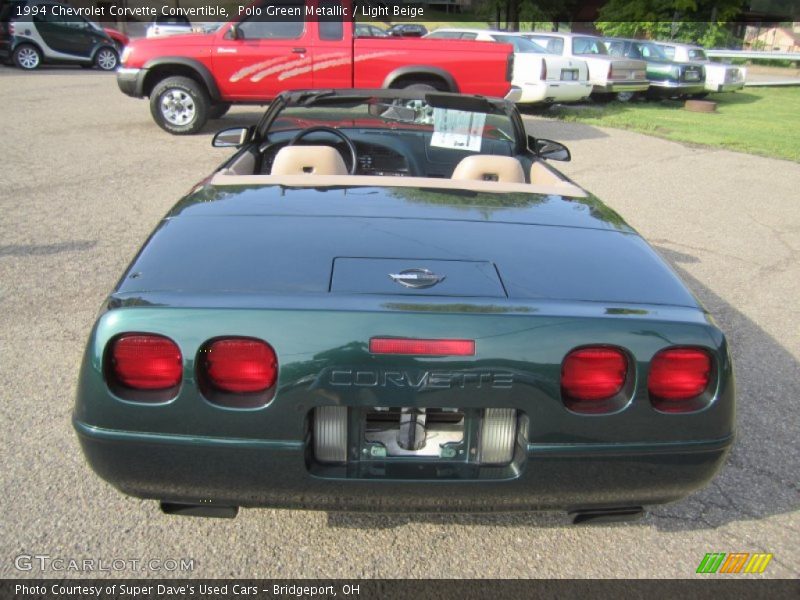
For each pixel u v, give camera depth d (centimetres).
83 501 242
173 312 177
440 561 226
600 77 1458
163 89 927
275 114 388
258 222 231
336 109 385
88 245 506
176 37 931
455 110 385
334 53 918
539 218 252
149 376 177
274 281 191
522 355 178
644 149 1042
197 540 229
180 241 214
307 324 176
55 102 1192
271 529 236
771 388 352
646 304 195
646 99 1725
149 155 819
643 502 199
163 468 183
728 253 581
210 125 1038
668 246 595
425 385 178
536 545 235
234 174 302
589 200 285
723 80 1656
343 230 226
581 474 188
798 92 2080
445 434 194
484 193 279
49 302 405
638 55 1675
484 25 2827
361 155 392
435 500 191
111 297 188
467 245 220
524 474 187
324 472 187
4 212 577
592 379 183
